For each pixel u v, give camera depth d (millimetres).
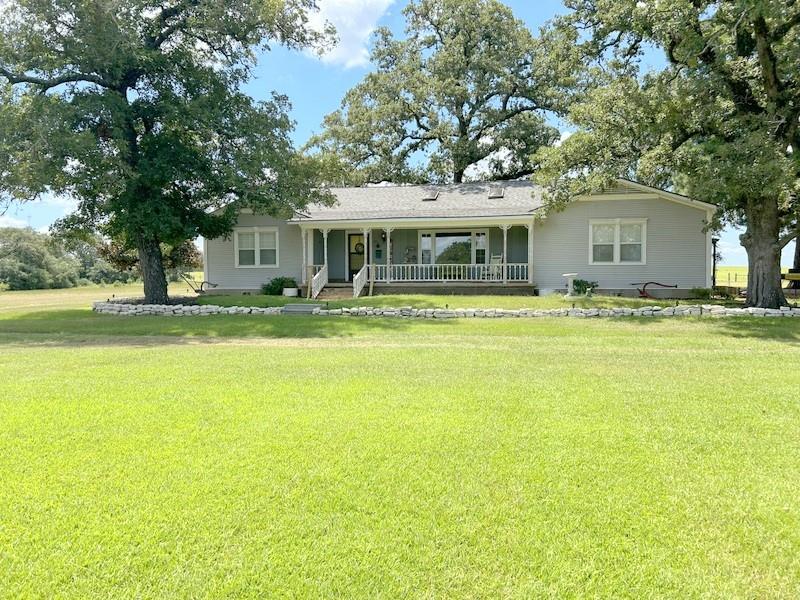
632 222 17641
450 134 29422
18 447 3961
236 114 15500
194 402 5195
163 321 12789
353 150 30875
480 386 5891
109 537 2736
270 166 15336
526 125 28812
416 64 30312
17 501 3113
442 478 3445
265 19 14750
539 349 8539
